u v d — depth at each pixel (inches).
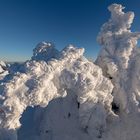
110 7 1347.2
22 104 918.4
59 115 1143.0
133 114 1200.2
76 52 1101.7
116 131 1133.1
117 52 1261.1
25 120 1141.7
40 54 1183.6
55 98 1134.4
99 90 1155.9
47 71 997.8
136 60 1268.5
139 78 1243.8
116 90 1258.0
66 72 1050.1
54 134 1093.1
